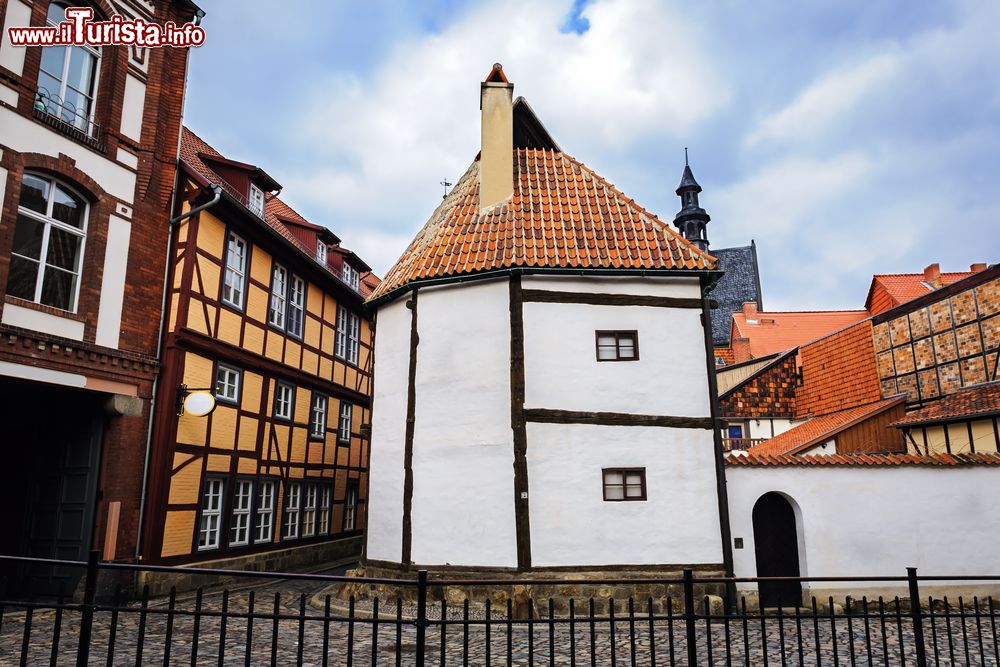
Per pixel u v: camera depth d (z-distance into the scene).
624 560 10.50
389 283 13.20
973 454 11.44
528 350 11.09
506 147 13.16
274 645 4.57
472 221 12.67
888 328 17.75
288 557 16.17
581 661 7.26
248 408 14.85
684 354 11.37
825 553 10.85
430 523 11.06
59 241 10.91
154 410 12.17
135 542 11.62
